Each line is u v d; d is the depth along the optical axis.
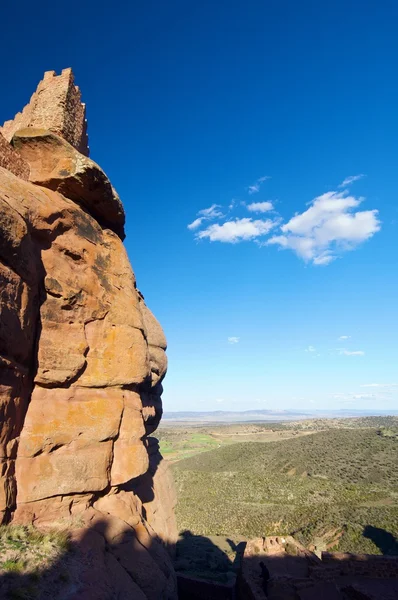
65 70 15.59
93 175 14.12
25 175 13.62
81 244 14.09
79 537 11.02
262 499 58.84
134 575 11.76
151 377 22.09
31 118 15.32
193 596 25.36
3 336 9.88
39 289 12.33
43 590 8.38
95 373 13.55
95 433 12.84
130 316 15.35
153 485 21.17
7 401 10.30
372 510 45.34
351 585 18.89
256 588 19.53
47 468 11.49
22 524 10.51
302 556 24.03
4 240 9.89
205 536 45.81
